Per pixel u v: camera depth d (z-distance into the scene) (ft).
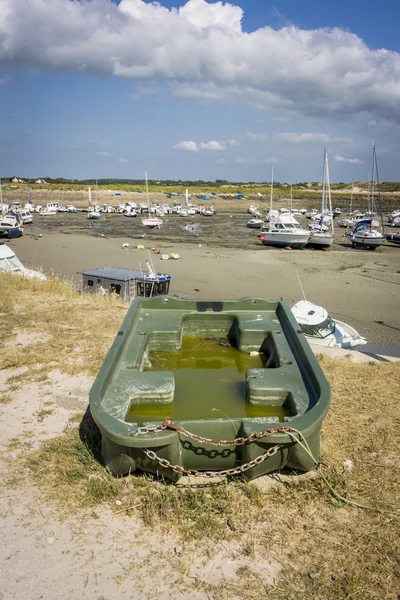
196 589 10.07
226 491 12.85
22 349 24.97
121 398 14.06
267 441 12.11
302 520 12.10
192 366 18.47
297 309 47.47
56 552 11.11
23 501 12.96
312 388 14.46
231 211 320.50
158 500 12.67
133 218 240.53
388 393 20.04
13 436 16.48
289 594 9.91
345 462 14.58
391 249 140.15
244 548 11.18
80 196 353.10
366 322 61.67
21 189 363.35
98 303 36.22
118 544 11.37
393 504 12.67
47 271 92.99
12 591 9.98
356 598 9.74
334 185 534.78
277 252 126.41
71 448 15.31
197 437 12.03
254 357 19.07
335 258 118.11
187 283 85.40
